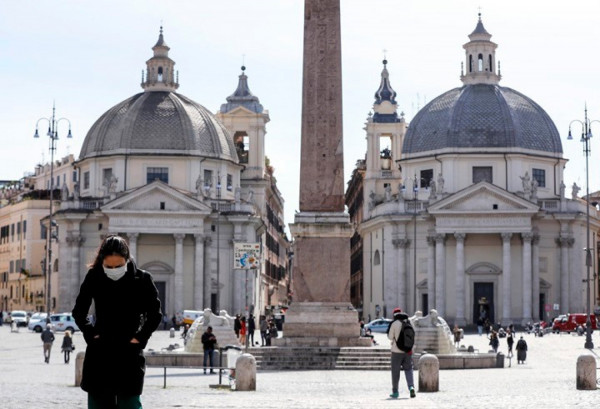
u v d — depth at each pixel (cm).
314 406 2038
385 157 11762
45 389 2614
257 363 3581
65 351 4203
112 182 8819
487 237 8856
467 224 8725
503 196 8675
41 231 11325
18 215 11631
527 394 2367
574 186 9188
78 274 9062
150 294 962
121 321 948
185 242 8819
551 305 9019
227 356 3544
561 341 6569
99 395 938
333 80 3666
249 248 5016
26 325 9238
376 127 11000
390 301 9212
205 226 8881
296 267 3728
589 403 2073
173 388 2681
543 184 9288
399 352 2278
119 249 959
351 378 3112
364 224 9950
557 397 2253
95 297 953
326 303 3734
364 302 10200
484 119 9206
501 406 2008
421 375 2508
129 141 9131
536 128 9288
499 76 9644
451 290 8838
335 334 3719
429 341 3991
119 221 8662
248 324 5519
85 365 948
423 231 9150
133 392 941
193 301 8788
